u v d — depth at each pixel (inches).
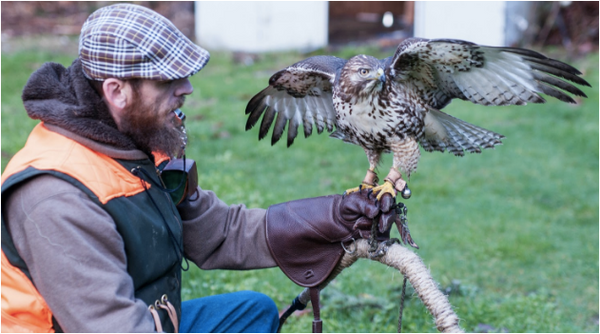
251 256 97.6
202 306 97.3
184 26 514.9
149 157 85.5
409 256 86.5
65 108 76.2
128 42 74.8
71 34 492.7
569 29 468.4
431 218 221.5
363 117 101.0
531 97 95.6
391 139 102.8
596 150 290.2
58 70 81.4
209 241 97.0
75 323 69.9
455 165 277.4
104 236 71.9
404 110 100.9
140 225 77.7
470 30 448.8
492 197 242.1
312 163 271.9
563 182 256.1
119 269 72.4
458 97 103.0
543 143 301.0
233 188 217.0
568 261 191.3
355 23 580.4
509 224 217.3
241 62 445.7
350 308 149.9
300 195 231.1
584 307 163.2
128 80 76.2
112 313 70.4
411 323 144.8
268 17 470.9
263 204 211.3
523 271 185.0
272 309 100.4
